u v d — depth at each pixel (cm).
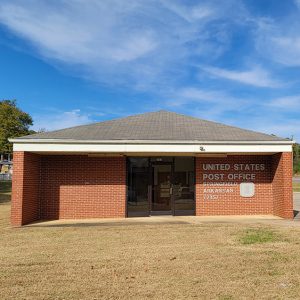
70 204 1761
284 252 952
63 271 797
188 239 1147
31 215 1650
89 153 1697
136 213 1778
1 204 2552
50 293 657
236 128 1859
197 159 1816
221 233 1250
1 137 5688
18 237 1219
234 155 1817
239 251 970
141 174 1802
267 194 1809
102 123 1905
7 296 643
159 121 1950
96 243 1100
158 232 1286
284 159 1642
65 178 1770
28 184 1609
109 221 1620
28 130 6200
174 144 1611
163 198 1802
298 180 5978
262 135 1742
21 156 1552
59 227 1444
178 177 1811
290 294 644
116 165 1780
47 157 1780
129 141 1596
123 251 985
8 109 5891
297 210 2031
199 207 1794
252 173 1819
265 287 682
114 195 1769
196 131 1773
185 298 629
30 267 831
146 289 676
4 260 897
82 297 636
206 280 727
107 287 688
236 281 718
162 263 855
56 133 1698
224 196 1806
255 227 1380
